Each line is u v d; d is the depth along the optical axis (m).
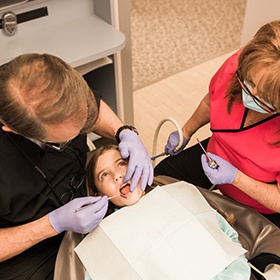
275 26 1.01
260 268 1.22
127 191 1.28
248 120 1.22
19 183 1.12
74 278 1.17
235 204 1.30
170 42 3.01
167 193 1.27
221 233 1.19
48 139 0.94
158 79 2.70
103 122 1.43
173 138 1.57
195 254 1.12
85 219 1.12
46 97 0.87
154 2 3.43
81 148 1.30
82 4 1.76
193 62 2.84
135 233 1.17
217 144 1.36
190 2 3.45
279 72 0.94
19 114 0.87
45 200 1.22
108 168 1.31
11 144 1.09
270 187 1.24
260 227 1.24
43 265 1.25
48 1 1.66
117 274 1.12
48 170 1.20
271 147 1.19
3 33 1.63
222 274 1.12
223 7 3.40
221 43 3.01
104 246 1.17
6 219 1.16
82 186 1.36
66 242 1.23
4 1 1.54
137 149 1.30
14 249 1.12
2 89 0.88
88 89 0.96
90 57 1.59
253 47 1.01
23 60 0.92
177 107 2.51
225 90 1.27
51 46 1.63
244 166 1.26
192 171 1.56
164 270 1.10
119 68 1.92
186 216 1.20
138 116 2.45
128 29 1.83
